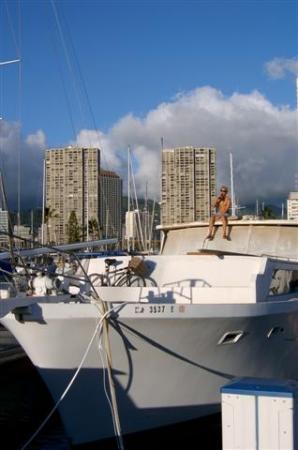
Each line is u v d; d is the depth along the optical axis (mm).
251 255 14664
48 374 11547
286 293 14562
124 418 12117
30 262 14680
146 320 11445
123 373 11797
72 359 11414
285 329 13875
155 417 12430
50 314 10969
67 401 11734
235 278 13844
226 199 16484
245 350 13031
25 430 15508
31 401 17953
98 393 11805
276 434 8297
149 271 14438
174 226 17078
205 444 13203
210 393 12914
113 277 14406
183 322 11773
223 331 12328
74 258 13219
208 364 12625
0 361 18578
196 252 15078
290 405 8266
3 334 18750
